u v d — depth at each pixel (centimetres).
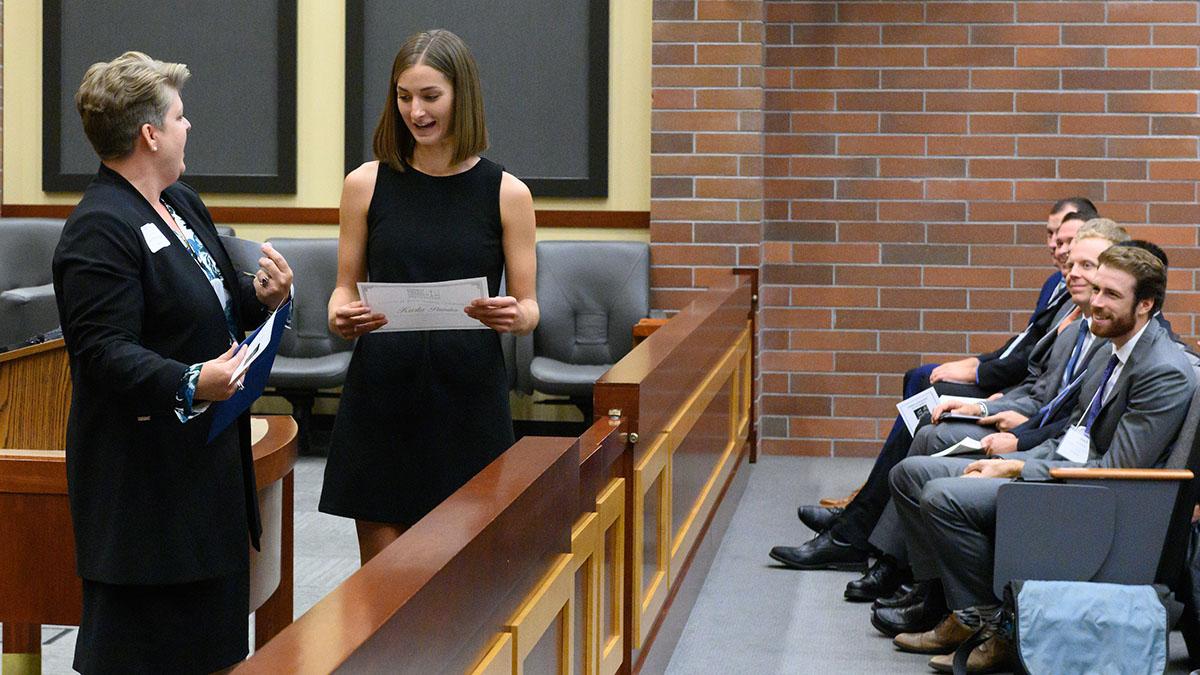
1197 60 684
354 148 715
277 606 363
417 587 171
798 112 705
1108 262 380
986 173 698
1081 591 353
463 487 228
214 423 235
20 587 285
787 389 719
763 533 566
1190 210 690
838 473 679
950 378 541
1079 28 689
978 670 391
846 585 493
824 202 707
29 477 281
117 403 236
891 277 707
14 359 318
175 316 240
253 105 718
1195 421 360
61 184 723
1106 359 414
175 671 245
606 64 704
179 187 259
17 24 724
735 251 689
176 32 717
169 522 239
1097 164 693
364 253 306
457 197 300
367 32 712
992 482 383
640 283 680
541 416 723
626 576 338
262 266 253
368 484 299
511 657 217
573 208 715
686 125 686
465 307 289
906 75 698
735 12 679
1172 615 357
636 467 339
